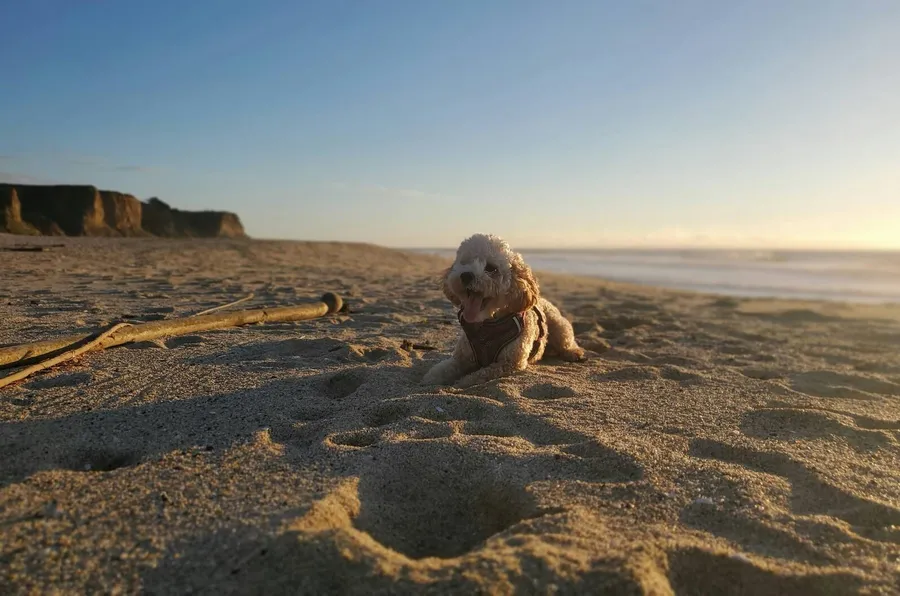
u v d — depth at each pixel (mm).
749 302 3455
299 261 4512
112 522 539
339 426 828
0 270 2648
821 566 523
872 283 5375
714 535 566
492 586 448
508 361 1189
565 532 540
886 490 686
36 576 462
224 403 907
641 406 1010
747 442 819
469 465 707
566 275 5992
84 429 771
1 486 599
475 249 1183
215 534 519
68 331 1319
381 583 456
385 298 2467
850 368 1499
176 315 1629
